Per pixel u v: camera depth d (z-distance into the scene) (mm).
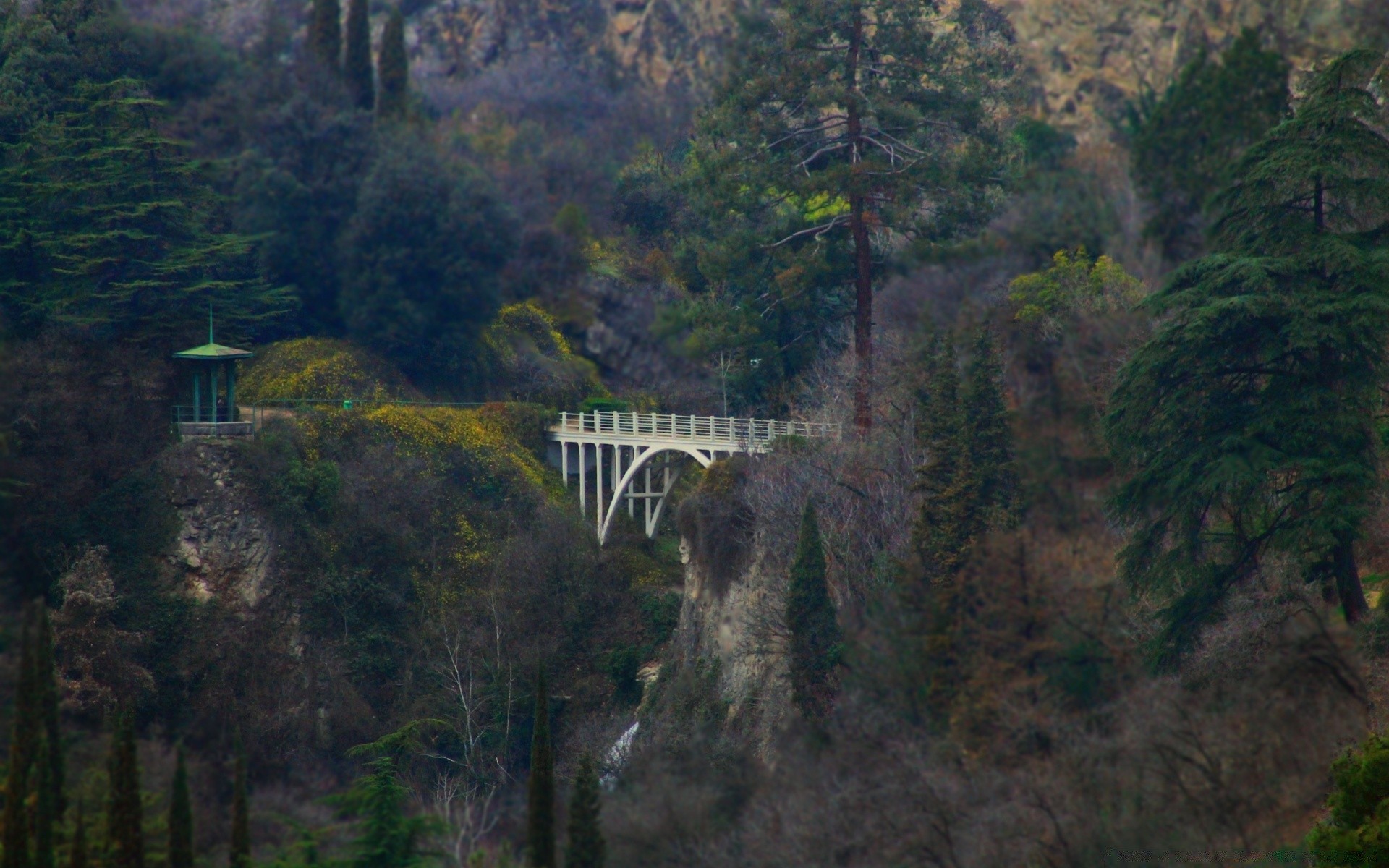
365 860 87062
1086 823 84500
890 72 165875
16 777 82750
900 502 125688
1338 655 83688
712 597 142875
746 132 166375
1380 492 88875
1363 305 85562
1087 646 96188
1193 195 127250
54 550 161125
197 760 111938
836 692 109875
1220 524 99875
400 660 167875
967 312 136750
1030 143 165750
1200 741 84000
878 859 88312
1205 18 159625
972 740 94375
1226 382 94000
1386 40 123438
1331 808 70188
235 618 164750
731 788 101438
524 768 153750
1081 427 111500
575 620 168875
